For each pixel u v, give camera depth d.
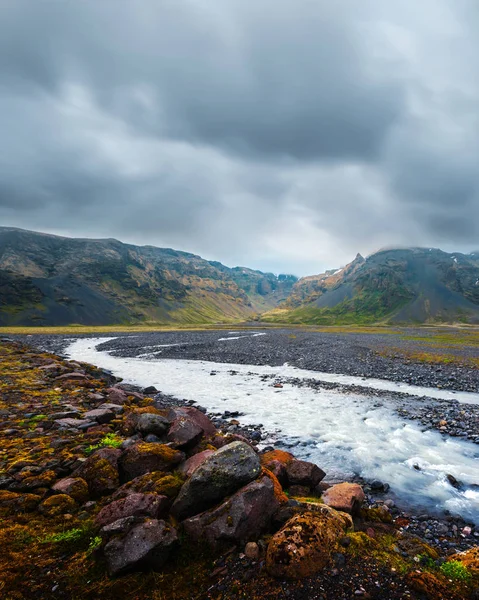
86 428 12.84
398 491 10.98
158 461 9.16
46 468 9.16
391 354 44.12
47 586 5.45
